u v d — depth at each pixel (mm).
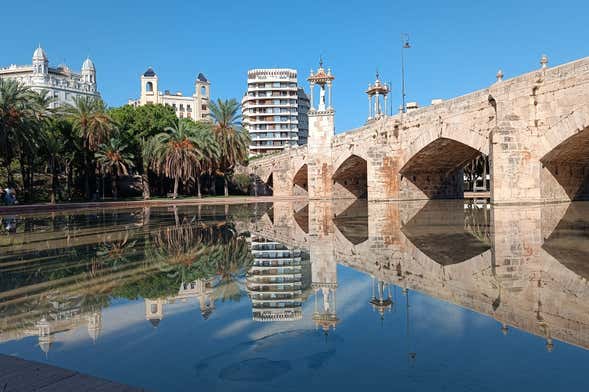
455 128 31328
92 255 11766
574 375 3773
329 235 15531
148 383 3844
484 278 7668
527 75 24516
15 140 40688
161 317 5984
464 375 3828
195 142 60625
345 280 8047
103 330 5457
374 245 12539
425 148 35500
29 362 4082
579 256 9547
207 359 4418
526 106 24672
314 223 20859
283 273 8977
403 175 40438
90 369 4211
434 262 9461
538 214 19875
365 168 53844
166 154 59094
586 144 23719
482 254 10156
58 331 5461
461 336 4844
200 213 31203
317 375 3926
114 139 59625
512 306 5938
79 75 173375
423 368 4008
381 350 4523
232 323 5637
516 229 14734
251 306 6469
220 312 6176
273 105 141375
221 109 63969
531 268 8391
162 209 37875
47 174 62344
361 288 7340
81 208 40906
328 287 7523
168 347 4801
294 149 68812
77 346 4898
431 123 34188
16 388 3496
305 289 7473
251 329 5383
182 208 39312
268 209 35688
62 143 53906
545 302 6094
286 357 4406
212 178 74250
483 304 6074
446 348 4500
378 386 3650
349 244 13016
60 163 59812
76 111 54688
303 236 15477
